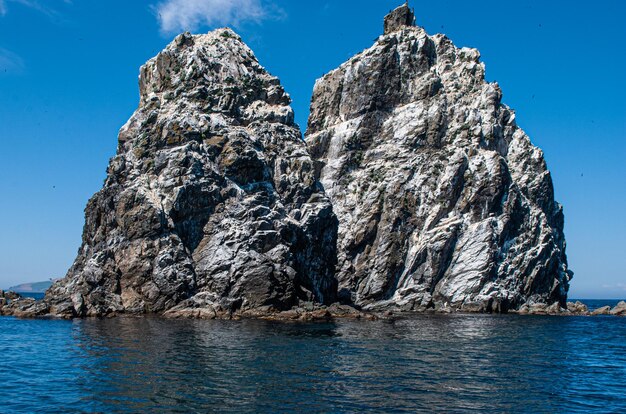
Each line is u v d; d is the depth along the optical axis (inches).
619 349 2287.2
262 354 1828.2
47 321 2785.4
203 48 4057.6
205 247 3334.2
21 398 1239.5
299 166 4028.1
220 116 3786.9
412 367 1674.5
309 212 3855.8
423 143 4982.8
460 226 4586.6
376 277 4566.9
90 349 1866.4
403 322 3233.3
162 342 2036.2
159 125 3565.5
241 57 4215.1
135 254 3186.5
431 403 1257.4
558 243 5354.3
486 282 4458.7
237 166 3577.8
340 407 1205.1
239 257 3284.9
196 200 3380.9
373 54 5300.2
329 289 3988.7
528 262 4660.4
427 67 5369.1
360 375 1533.0
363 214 4724.4
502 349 2151.8
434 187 4744.1
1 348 1881.2
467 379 1526.8
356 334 2471.7
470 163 4731.8
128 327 2513.5
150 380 1411.2
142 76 4200.3
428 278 4539.9
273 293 3277.6
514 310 4527.6
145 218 3208.7
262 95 4185.5
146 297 3159.5
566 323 3597.4
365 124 5196.9
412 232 4682.6
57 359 1684.3
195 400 1233.4
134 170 3474.4
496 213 4643.2
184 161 3390.7
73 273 3496.6
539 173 5167.3
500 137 5088.6
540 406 1282.0
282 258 3398.1
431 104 5078.7
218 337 2206.0
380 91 5241.1
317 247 3885.3
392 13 5639.8
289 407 1196.5
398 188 4756.4
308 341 2170.3
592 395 1407.5
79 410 1153.4
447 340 2363.4
